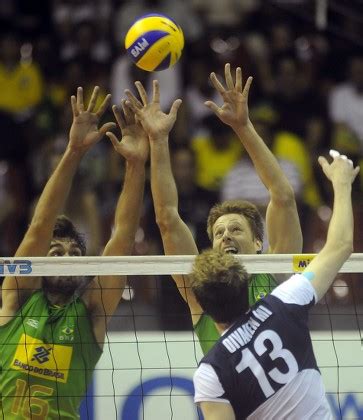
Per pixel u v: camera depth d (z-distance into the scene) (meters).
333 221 10.11
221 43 27.88
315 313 18.89
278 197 12.73
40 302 12.66
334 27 29.14
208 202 24.27
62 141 25.75
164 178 12.72
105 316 12.77
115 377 16.36
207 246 22.55
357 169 10.45
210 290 9.75
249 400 9.38
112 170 24.64
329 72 28.42
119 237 12.84
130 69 26.52
